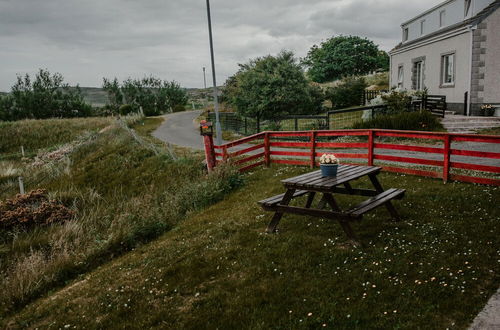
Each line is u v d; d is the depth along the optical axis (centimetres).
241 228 816
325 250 653
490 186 895
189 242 796
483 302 472
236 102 2639
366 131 1150
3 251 961
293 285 564
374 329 450
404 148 1063
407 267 566
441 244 625
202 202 1114
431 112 2025
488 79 1980
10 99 4728
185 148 2062
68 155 2191
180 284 620
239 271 631
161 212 1104
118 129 2638
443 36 2209
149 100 5884
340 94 3294
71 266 836
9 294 730
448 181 970
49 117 4838
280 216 753
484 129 1753
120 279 683
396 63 2962
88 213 1257
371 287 530
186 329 505
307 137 2031
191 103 7262
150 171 1573
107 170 1694
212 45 2075
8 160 2695
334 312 489
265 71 2583
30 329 580
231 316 516
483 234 641
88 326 551
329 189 635
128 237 939
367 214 796
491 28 1948
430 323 446
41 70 4853
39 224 1154
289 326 476
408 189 930
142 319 543
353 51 6366
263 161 1438
